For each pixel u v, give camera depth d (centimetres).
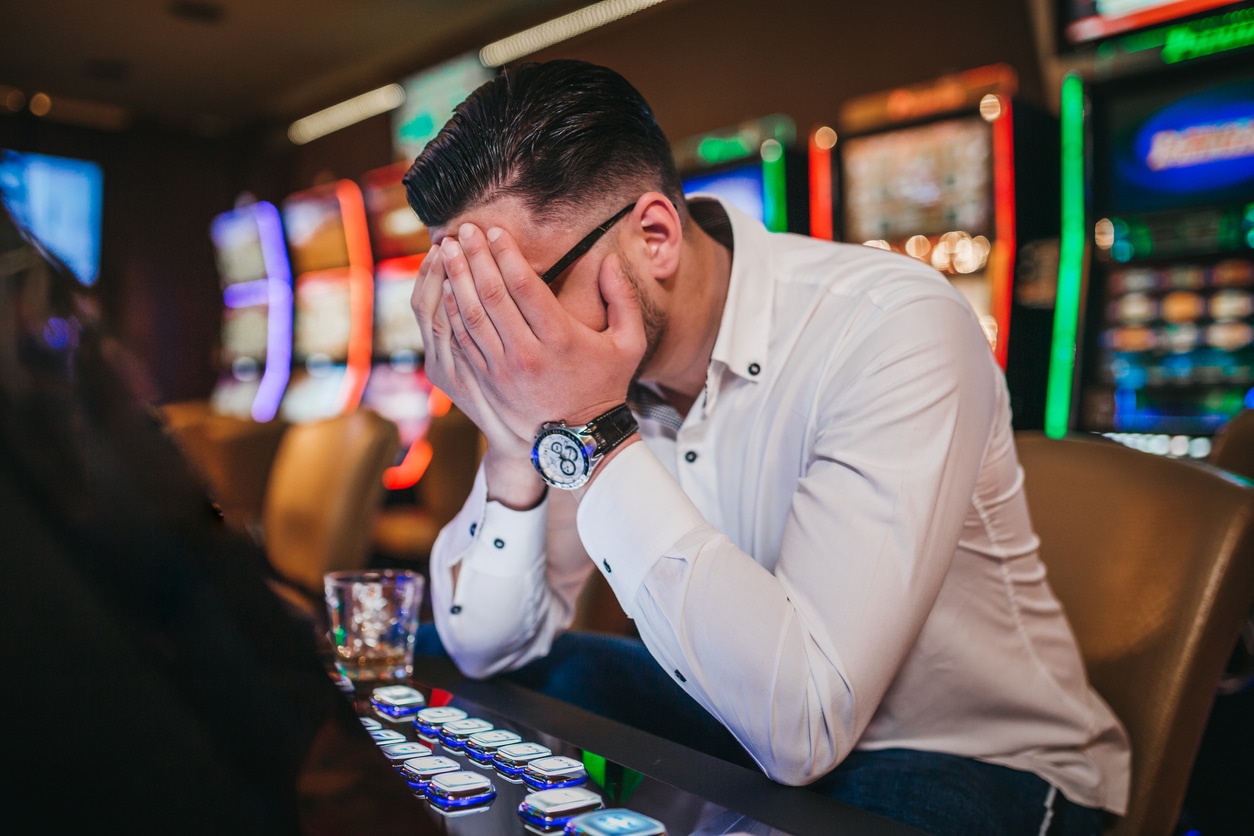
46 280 41
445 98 713
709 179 483
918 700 110
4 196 43
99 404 40
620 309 96
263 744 42
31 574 37
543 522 112
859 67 508
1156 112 350
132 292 925
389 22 694
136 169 922
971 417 102
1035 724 112
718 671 86
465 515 117
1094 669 122
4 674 37
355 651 103
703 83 579
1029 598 115
